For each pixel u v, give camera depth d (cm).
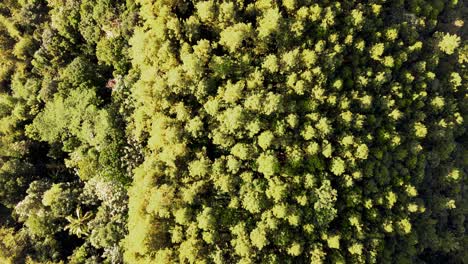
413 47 3406
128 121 3341
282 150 2964
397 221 3189
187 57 2841
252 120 2861
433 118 3588
